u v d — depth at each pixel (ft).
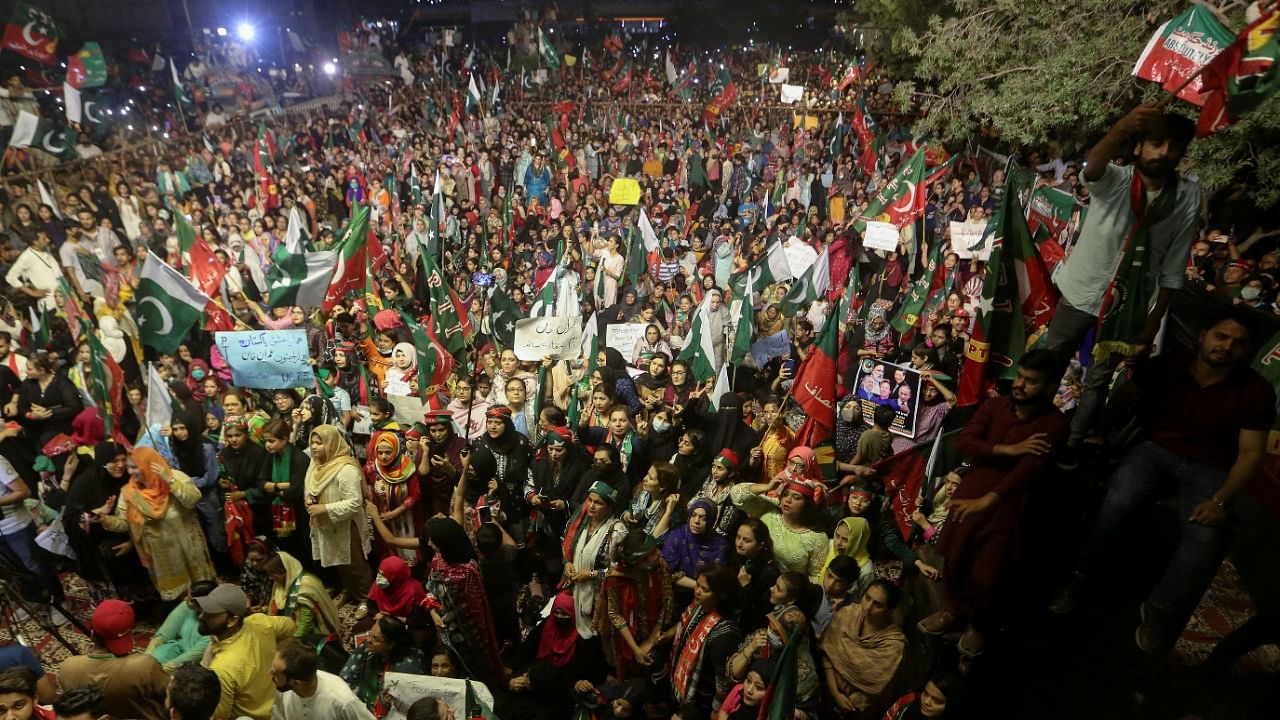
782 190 68.39
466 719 16.85
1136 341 14.87
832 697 16.87
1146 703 15.44
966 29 46.65
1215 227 39.63
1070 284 16.24
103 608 17.16
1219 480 13.52
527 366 32.81
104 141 69.56
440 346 32.19
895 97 53.98
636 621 19.65
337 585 26.32
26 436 28.81
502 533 23.45
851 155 73.26
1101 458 16.16
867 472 21.15
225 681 16.31
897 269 42.63
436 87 124.88
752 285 41.39
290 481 24.68
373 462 25.13
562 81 131.44
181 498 23.21
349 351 32.17
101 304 33.42
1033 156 55.42
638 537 19.10
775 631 16.40
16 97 63.93
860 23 79.97
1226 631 16.89
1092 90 40.09
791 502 20.10
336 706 15.76
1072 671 16.26
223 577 26.40
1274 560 14.90
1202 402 13.57
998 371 18.48
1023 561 15.69
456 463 26.35
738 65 148.36
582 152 81.92
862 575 19.24
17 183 53.26
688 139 83.15
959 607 16.25
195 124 95.35
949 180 55.98
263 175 68.69
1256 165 36.01
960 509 15.52
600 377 29.99
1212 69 14.02
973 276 36.01
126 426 30.94
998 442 15.26
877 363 25.22
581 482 24.08
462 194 74.43
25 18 58.90
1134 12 39.09
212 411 28.68
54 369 28.89
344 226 60.03
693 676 17.98
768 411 25.18
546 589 24.93
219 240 51.83
